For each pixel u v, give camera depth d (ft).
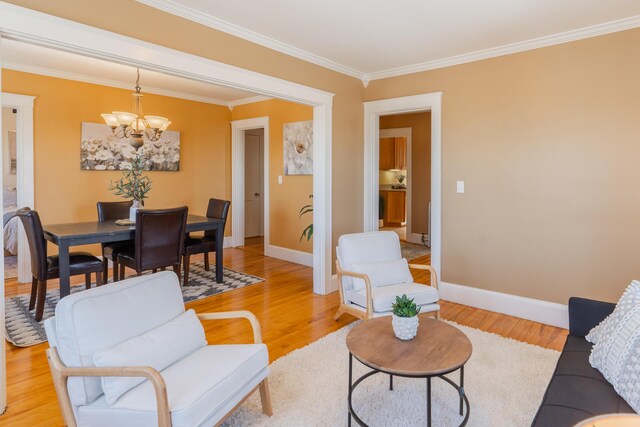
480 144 12.15
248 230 25.55
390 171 31.65
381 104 14.44
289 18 9.71
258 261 18.75
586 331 6.86
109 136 16.88
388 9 9.18
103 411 4.85
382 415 6.60
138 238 11.62
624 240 9.87
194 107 20.08
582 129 10.35
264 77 11.06
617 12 9.21
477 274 12.42
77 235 10.82
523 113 11.29
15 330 10.12
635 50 9.53
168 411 4.58
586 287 10.45
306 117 17.75
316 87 12.85
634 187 9.69
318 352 8.94
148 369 4.59
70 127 15.80
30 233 10.62
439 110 12.92
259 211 26.22
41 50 12.65
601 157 10.11
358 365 8.32
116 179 17.20
